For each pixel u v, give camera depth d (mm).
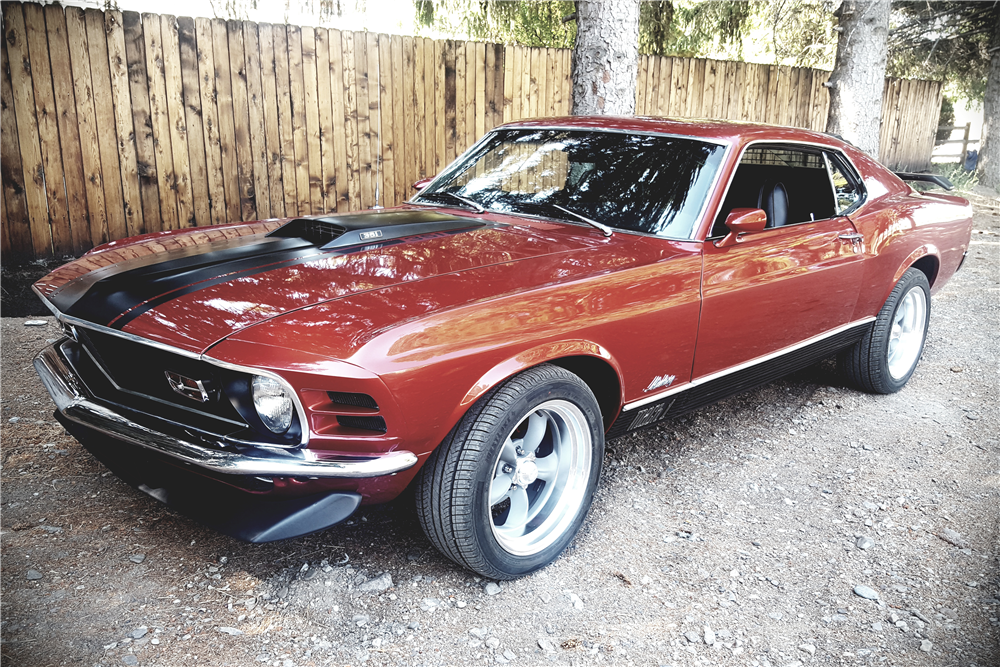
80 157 6027
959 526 3201
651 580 2736
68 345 2916
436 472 2428
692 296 3078
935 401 4641
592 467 2838
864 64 10062
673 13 11555
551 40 11039
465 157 4176
